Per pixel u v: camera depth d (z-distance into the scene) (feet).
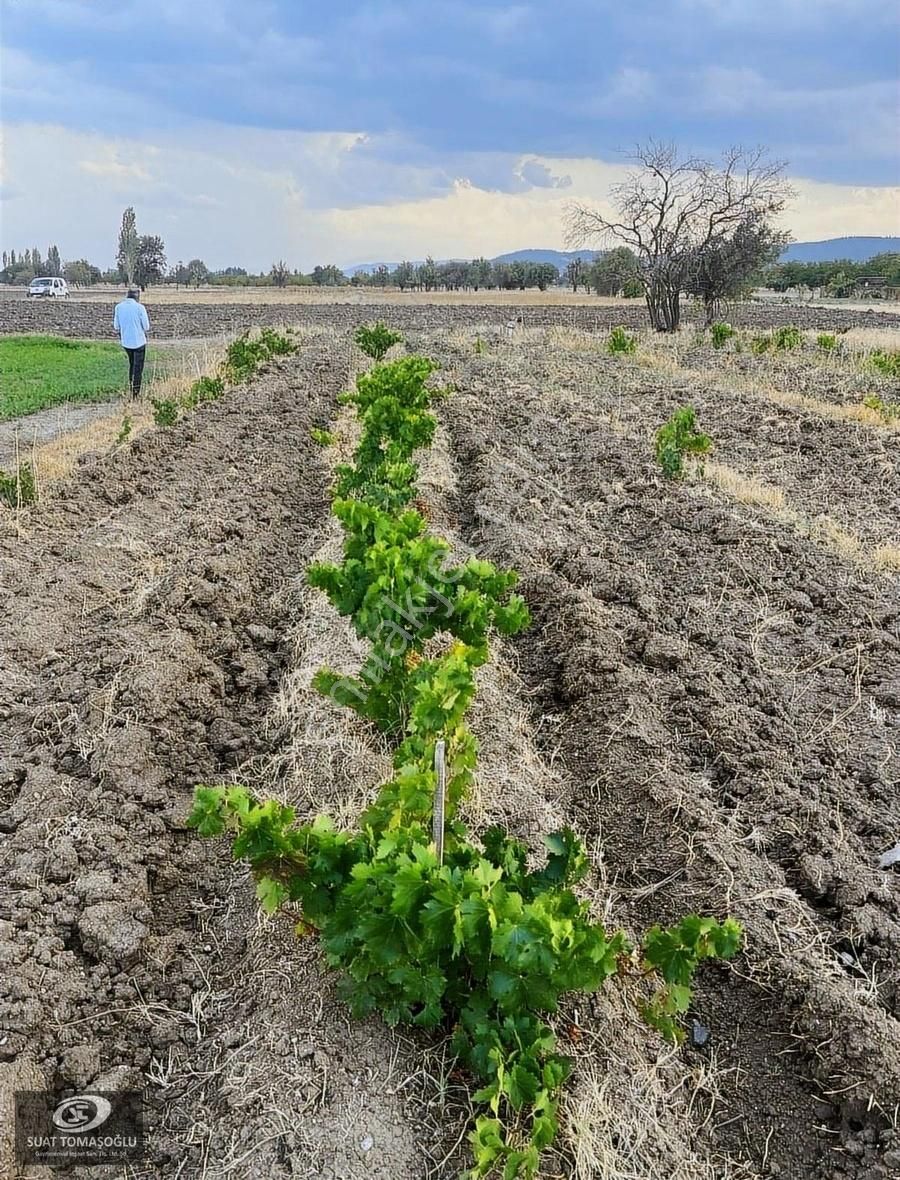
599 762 17.39
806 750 17.99
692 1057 12.06
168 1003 12.31
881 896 14.10
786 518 31.81
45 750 16.96
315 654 20.26
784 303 204.44
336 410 51.88
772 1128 11.19
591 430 46.47
